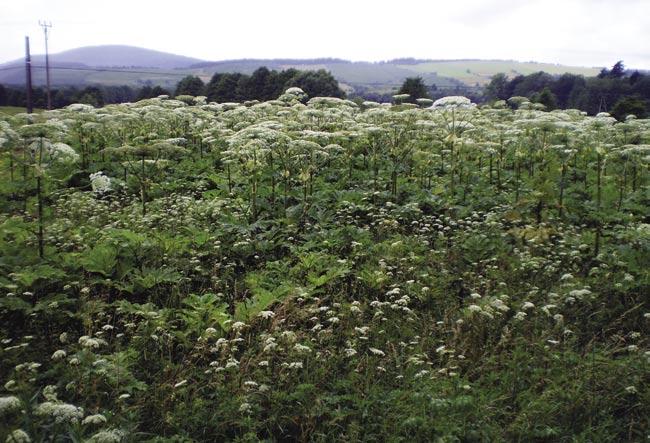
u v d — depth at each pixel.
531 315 7.23
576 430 5.25
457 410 5.25
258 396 5.41
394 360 6.25
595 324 7.10
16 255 7.89
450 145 14.79
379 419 5.21
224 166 14.81
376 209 11.52
